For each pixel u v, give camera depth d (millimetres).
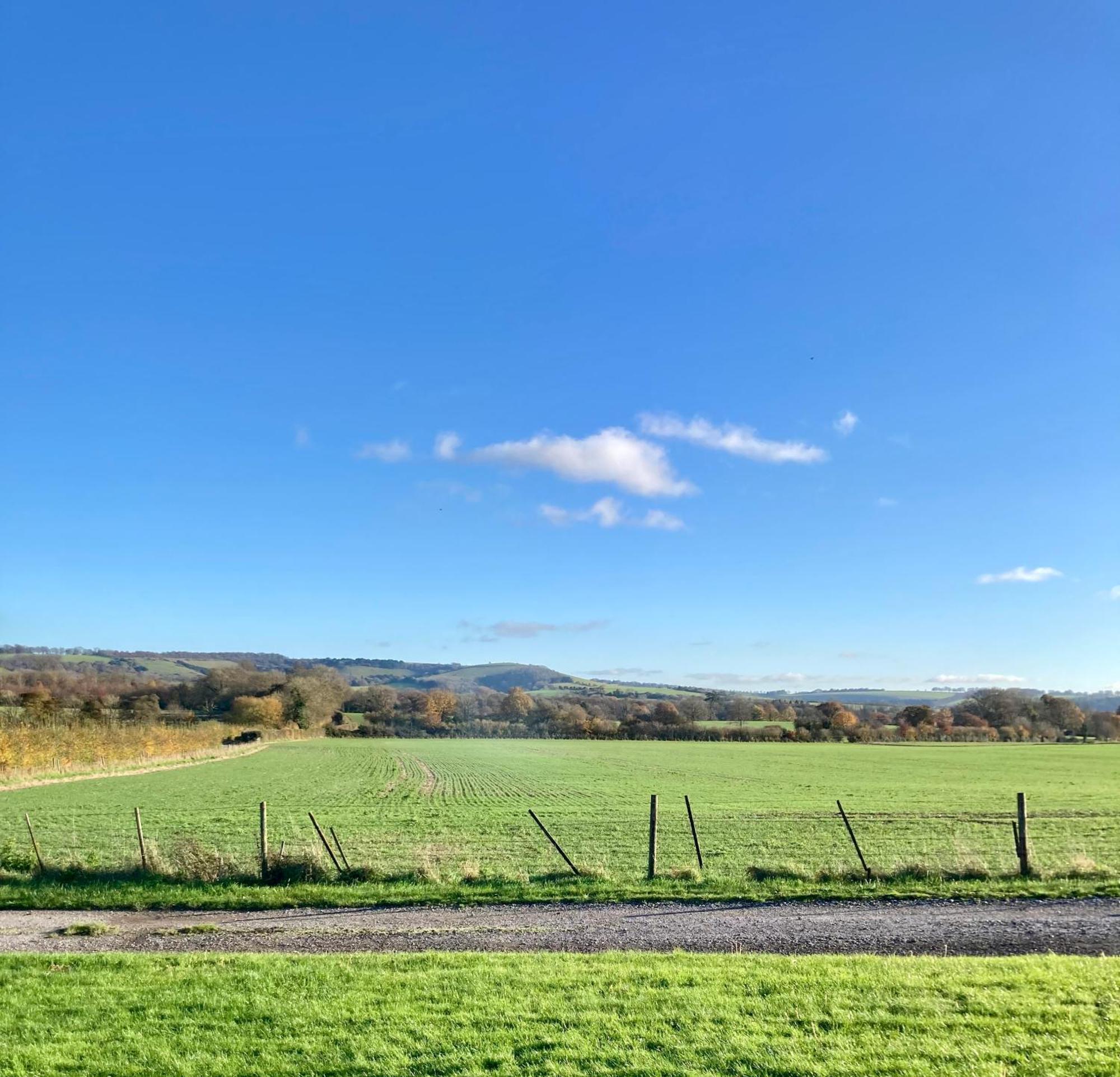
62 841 32438
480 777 73375
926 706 180750
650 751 119812
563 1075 8133
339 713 176000
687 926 16062
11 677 139000
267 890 20250
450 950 14383
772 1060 8305
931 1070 7969
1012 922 15875
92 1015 10461
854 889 19234
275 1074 8445
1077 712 169625
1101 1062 8094
